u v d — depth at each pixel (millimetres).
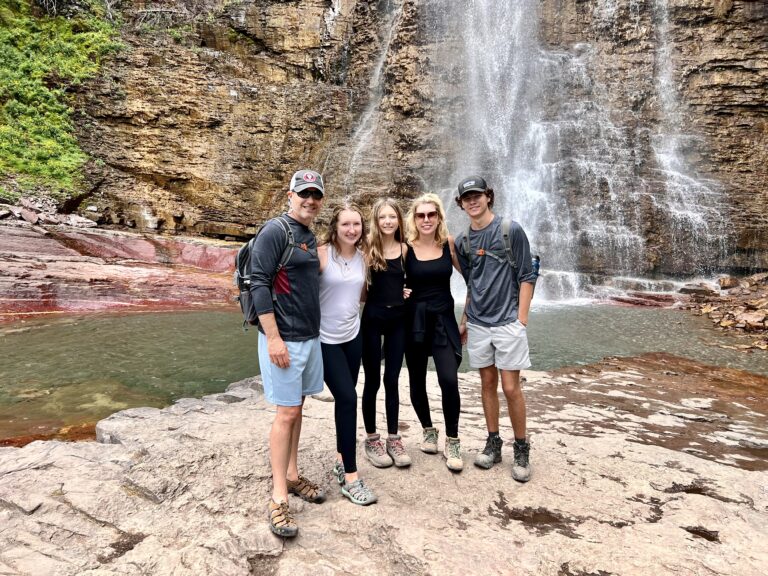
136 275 11812
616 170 17062
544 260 16547
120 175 17172
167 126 17859
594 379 6547
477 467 3438
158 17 20000
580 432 4359
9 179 15172
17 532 2520
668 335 9680
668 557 2449
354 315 3080
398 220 3205
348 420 2953
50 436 4516
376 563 2434
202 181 17797
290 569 2350
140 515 2717
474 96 19203
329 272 2977
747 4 16281
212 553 2389
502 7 19719
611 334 9688
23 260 11125
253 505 2863
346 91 20141
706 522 2793
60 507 2727
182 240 14977
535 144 18469
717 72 16703
